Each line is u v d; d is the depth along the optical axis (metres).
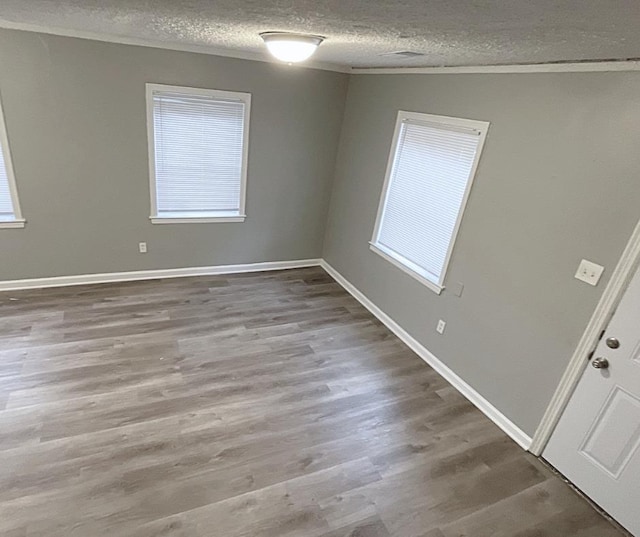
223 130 4.02
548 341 2.47
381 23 1.48
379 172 3.92
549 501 2.31
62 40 3.17
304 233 4.91
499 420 2.85
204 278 4.52
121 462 2.25
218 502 2.10
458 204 3.06
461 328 3.12
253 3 1.31
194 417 2.62
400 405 2.96
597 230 2.16
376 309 4.14
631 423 2.11
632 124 1.96
